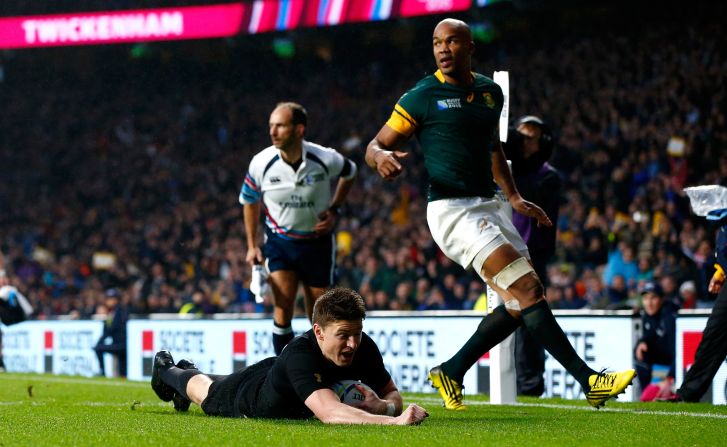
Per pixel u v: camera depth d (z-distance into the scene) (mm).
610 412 7883
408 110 7238
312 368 6180
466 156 7203
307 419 6551
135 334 17719
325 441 5227
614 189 23641
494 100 7332
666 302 11586
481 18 30578
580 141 27047
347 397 6273
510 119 10523
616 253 19969
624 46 29844
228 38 35062
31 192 38875
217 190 34656
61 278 31094
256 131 37000
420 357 13047
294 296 9938
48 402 9789
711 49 27328
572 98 29391
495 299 8594
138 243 32250
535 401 9539
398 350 13398
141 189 36250
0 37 35125
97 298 26625
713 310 9461
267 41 34719
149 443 5281
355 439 5312
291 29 31172
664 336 11469
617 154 25812
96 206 36625
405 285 20094
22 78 42188
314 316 6184
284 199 9695
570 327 12023
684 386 9656
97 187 37562
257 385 6664
